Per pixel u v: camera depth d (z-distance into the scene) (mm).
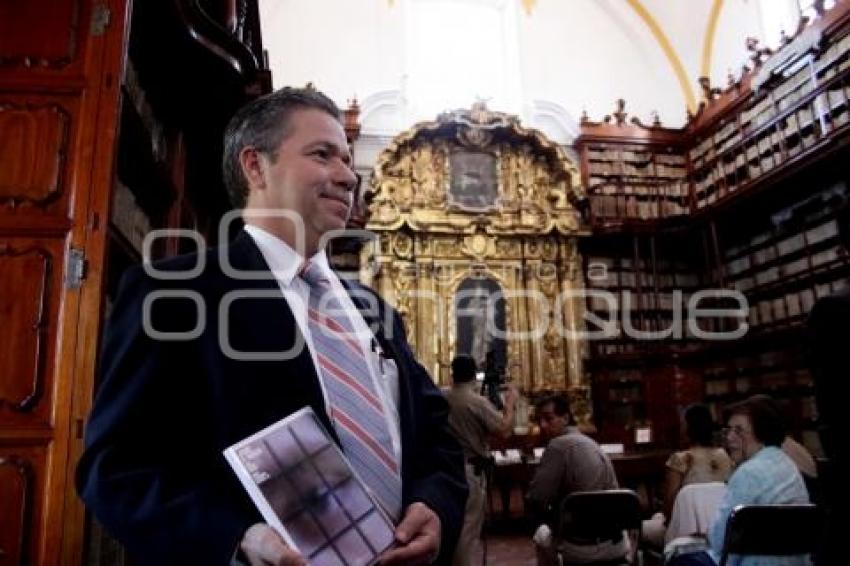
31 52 2592
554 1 15258
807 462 4363
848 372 1367
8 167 2465
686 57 15094
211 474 1094
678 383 11336
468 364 4574
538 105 14328
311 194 1343
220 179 5414
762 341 10195
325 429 1139
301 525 979
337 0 14023
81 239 2434
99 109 2572
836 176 10062
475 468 4367
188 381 1138
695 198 13492
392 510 1201
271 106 1397
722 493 3584
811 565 2717
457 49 14984
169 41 3570
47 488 2217
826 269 10219
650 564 4207
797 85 10711
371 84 13695
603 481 3920
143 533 961
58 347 2330
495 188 13211
